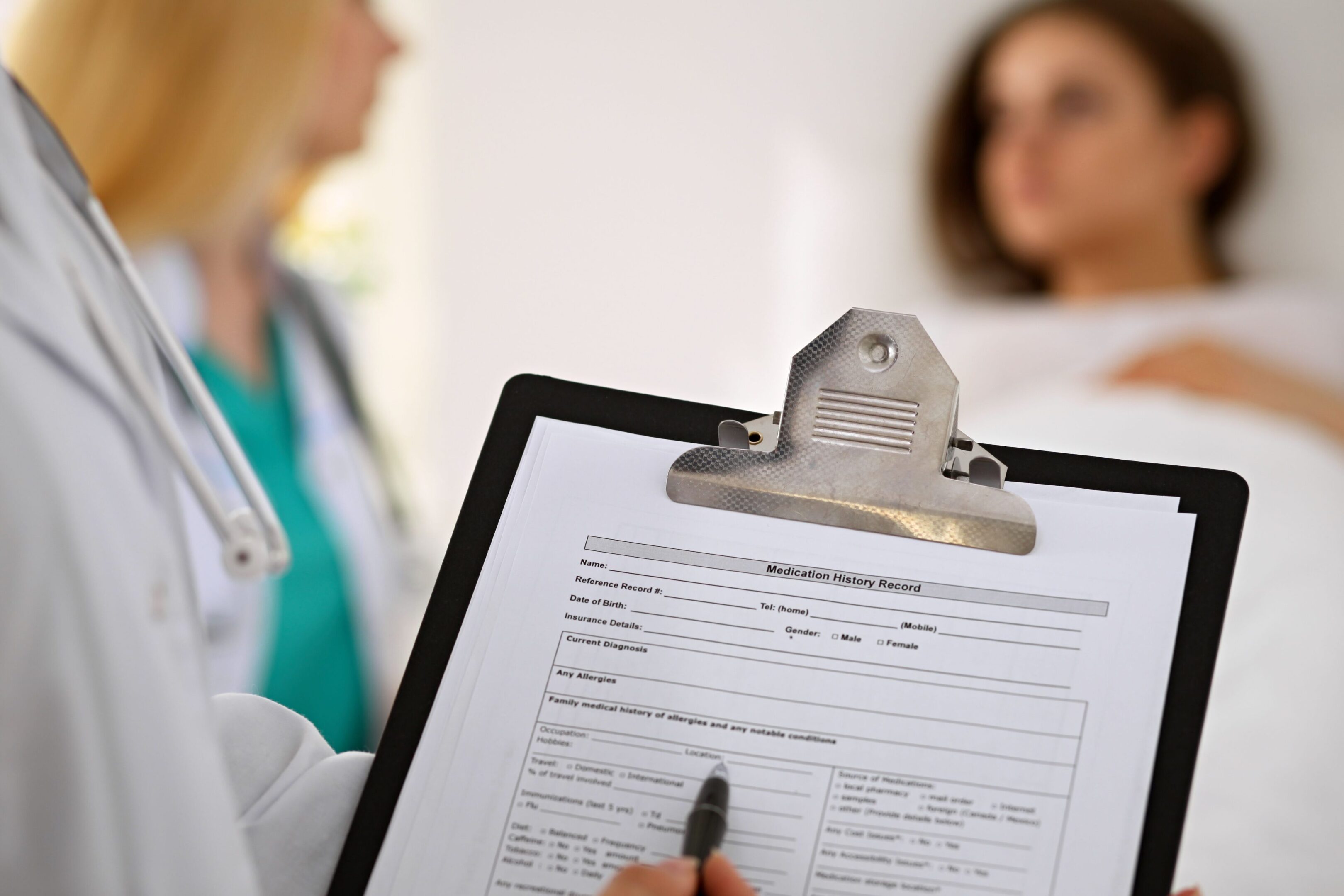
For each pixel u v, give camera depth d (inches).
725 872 16.6
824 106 83.3
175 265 68.2
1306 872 41.2
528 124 85.0
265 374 71.4
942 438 19.6
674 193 84.4
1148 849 17.4
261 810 20.0
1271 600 48.7
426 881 18.1
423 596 77.9
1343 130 75.6
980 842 17.6
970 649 18.7
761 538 19.7
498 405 21.4
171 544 14.8
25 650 12.1
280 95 68.9
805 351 19.9
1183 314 74.3
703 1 84.0
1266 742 44.2
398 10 84.2
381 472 76.7
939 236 81.7
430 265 85.0
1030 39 78.5
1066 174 77.9
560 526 20.2
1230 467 57.4
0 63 14.9
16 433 12.2
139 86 65.4
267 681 63.6
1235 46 76.7
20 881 12.5
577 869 18.1
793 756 18.3
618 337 84.8
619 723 18.8
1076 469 20.1
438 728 19.1
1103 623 18.6
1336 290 75.4
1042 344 75.5
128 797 12.8
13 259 13.3
